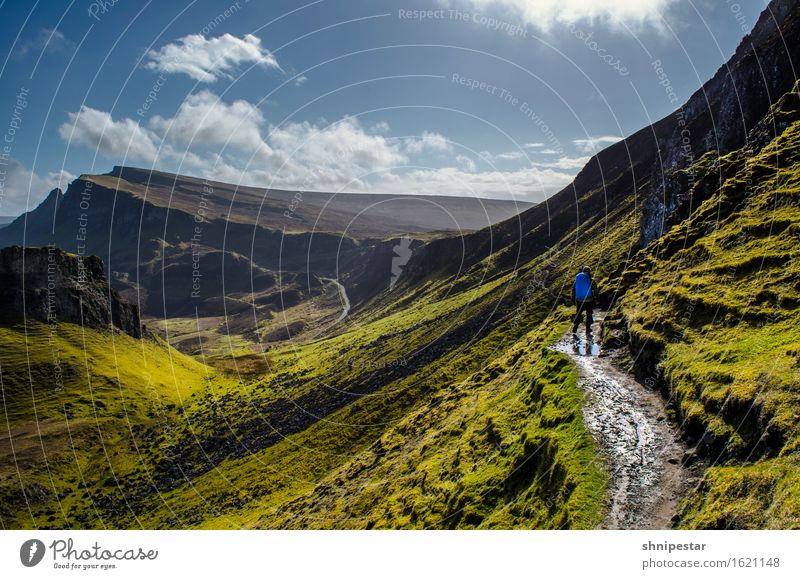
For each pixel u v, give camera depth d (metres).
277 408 123.06
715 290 24.72
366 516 33.28
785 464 13.27
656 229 56.34
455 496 24.55
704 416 17.62
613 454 18.34
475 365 82.94
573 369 25.88
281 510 57.94
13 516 94.44
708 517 13.76
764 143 39.50
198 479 96.25
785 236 25.11
